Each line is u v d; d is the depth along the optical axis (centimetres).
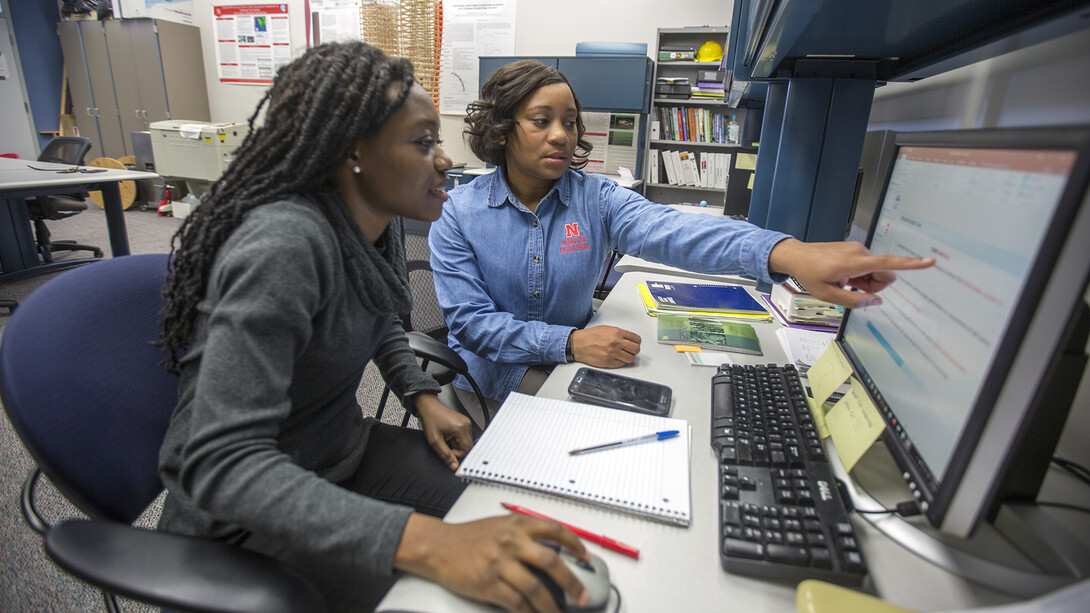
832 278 67
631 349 90
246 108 571
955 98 103
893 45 95
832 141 121
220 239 59
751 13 93
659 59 390
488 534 44
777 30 84
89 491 58
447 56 470
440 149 73
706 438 68
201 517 61
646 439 66
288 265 55
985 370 39
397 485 84
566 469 60
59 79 607
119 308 70
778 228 129
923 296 53
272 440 54
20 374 56
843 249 69
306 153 61
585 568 44
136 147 518
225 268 54
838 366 71
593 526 52
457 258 115
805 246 76
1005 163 41
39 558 124
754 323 112
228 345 52
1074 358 45
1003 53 84
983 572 44
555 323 122
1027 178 37
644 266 160
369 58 64
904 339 55
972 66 97
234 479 49
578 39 435
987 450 37
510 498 56
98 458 60
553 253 117
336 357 69
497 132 110
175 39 541
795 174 125
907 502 52
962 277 46
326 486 51
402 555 46
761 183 158
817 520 49
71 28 558
